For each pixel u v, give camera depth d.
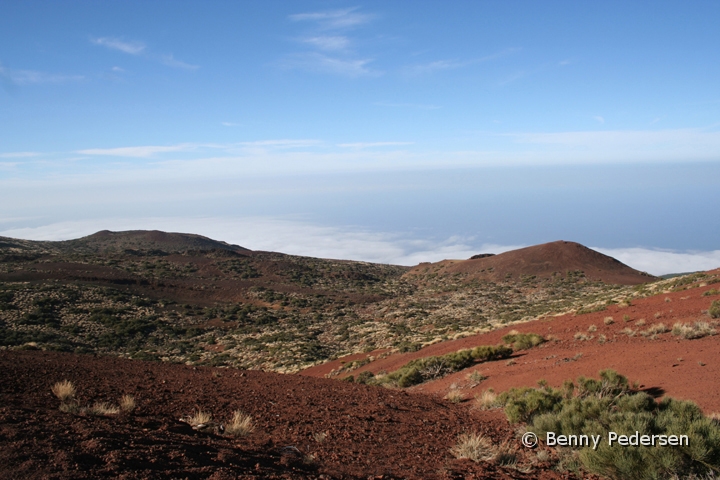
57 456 4.94
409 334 49.31
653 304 24.34
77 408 8.52
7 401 8.82
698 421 6.74
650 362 13.47
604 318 22.66
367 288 111.19
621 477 6.49
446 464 7.55
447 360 20.55
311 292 103.19
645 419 7.16
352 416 10.75
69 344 54.12
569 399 10.56
